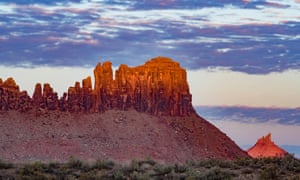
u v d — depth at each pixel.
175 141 140.88
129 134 141.62
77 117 145.88
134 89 156.38
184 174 55.84
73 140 133.38
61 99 150.25
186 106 157.12
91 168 58.59
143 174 55.25
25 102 146.12
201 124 152.62
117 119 147.50
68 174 56.09
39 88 149.00
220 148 142.62
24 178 53.25
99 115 148.00
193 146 140.38
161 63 162.38
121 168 57.75
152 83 157.62
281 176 55.53
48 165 58.44
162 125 147.88
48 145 128.62
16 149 123.12
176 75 160.38
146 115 151.62
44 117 142.62
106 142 135.12
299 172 57.59
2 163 58.94
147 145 136.12
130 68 160.62
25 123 137.75
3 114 139.75
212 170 56.59
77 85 152.88
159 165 59.94
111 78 156.88
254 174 56.94
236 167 60.28
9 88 147.00
